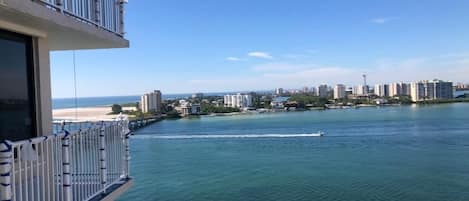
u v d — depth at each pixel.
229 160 58.91
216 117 168.88
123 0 9.35
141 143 80.81
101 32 8.03
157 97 167.38
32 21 6.30
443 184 40.78
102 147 7.53
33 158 5.30
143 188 42.06
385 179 43.78
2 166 4.69
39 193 5.61
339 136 85.00
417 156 57.44
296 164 54.41
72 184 6.76
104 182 7.54
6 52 6.77
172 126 124.88
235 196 38.91
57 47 9.30
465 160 52.88
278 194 39.28
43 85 7.74
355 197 37.47
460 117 122.00
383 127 100.06
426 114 141.62
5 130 6.70
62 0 6.61
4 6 5.15
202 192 40.50
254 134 94.56
